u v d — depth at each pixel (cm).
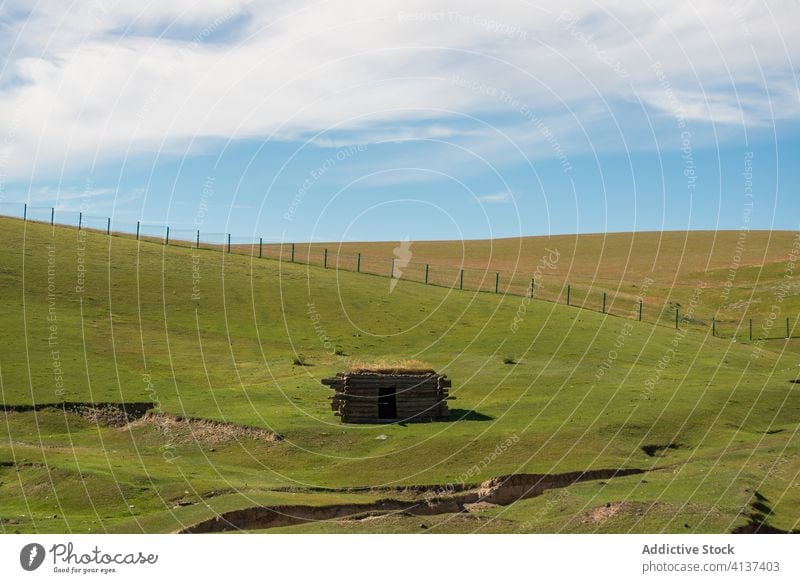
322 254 10450
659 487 3111
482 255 14212
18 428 4194
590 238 17025
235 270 7862
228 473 3488
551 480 3369
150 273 7356
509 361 5847
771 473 3350
